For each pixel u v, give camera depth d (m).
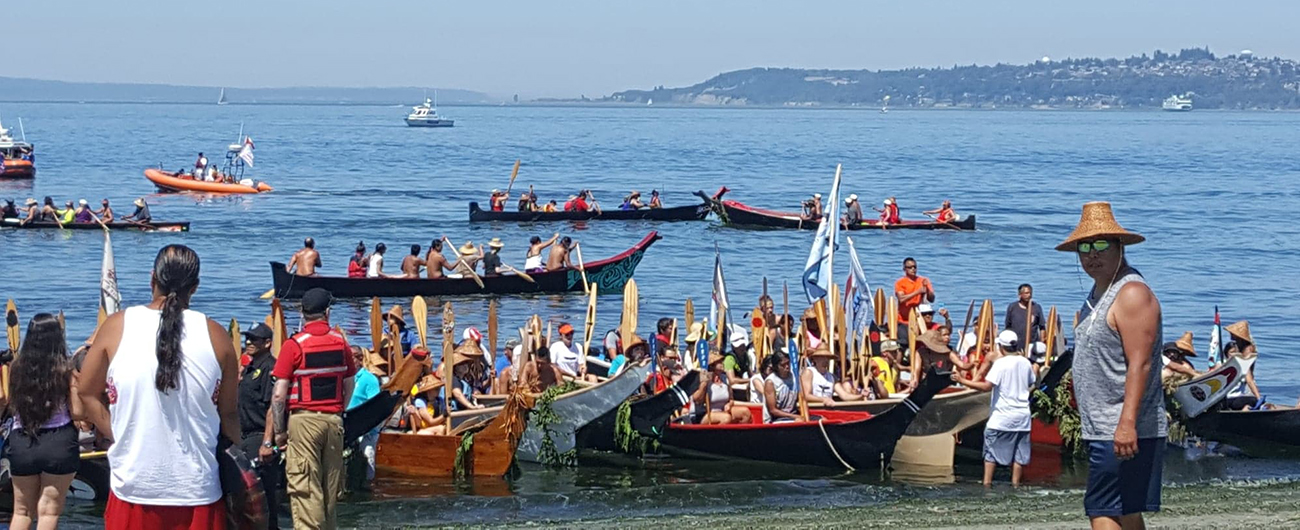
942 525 12.87
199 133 189.25
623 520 13.91
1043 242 53.47
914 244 52.50
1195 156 137.00
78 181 83.31
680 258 47.66
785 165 117.12
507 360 20.64
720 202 58.47
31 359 9.69
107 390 7.34
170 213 62.62
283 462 12.61
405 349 21.17
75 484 15.01
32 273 40.81
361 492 15.83
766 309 21.69
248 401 11.37
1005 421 15.86
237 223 57.78
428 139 175.88
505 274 38.47
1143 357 7.80
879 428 16.61
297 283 36.44
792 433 17.00
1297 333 31.91
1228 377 17.89
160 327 7.27
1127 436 7.80
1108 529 8.09
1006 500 14.64
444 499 15.39
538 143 165.62
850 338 19.89
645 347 19.19
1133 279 7.97
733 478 16.69
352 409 15.58
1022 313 22.73
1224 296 38.84
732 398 18.47
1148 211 68.88
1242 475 16.58
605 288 39.75
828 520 13.41
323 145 150.88
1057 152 146.75
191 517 7.37
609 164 116.56
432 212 65.06
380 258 38.00
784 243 52.31
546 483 16.38
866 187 89.25
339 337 11.07
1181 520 12.52
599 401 17.09
